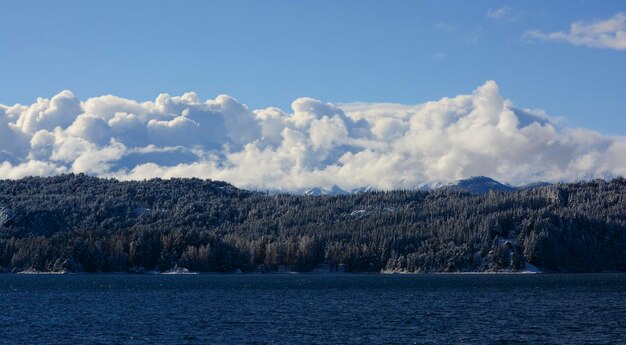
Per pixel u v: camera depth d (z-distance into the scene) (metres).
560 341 125.56
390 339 128.50
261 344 123.62
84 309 189.75
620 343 123.31
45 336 134.62
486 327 144.50
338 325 149.25
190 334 136.12
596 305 196.38
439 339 128.38
